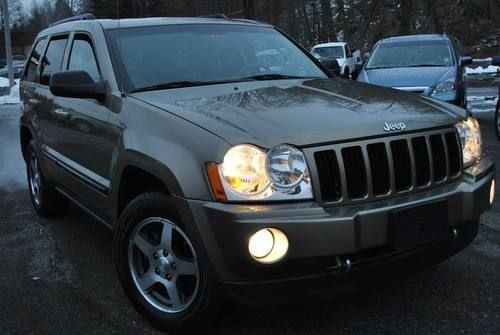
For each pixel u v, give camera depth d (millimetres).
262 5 44656
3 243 4934
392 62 10070
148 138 3242
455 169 3340
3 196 6625
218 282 2859
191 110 3242
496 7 43031
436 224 3074
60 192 5055
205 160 2865
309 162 2836
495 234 4801
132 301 3479
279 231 2725
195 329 3184
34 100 5375
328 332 3277
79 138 4211
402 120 3150
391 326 3322
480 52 39906
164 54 4160
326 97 3510
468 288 3781
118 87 3816
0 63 61406
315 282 2834
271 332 3285
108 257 4559
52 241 4957
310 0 50031
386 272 2998
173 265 3209
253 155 2791
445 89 8867
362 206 2912
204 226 2834
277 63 4566
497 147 8539
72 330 3404
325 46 24031
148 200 3213
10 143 10719
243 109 3191
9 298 3848
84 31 4492
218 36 4539
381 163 3014
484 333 3221
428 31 40375
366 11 45750
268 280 2789
